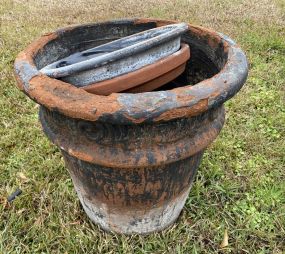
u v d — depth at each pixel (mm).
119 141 1589
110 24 2289
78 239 2219
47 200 2475
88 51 1964
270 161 2840
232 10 5773
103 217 2180
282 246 2232
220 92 1492
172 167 1796
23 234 2281
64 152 1859
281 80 3850
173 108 1414
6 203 2459
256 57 4246
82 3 6141
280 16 5559
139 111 1393
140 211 2049
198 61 2238
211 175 2664
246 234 2287
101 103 1411
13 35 4762
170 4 6004
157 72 1754
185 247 2199
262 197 2527
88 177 1891
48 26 5160
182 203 2248
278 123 3229
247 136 3055
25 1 6250
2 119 3238
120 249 2197
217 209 2443
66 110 1430
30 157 2838
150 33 1999
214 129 1775
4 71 3891
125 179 1800
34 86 1525
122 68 1671
